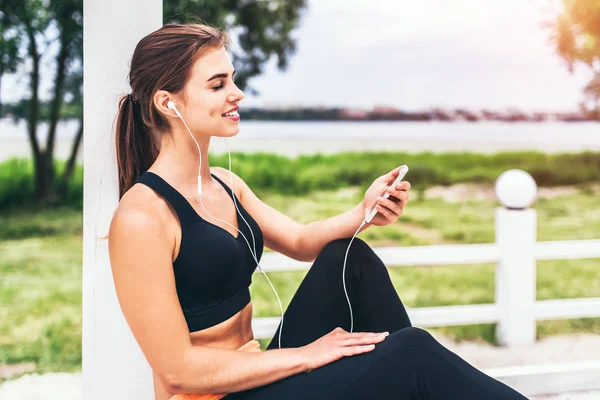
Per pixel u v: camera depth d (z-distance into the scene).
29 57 11.69
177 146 1.84
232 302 1.85
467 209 12.10
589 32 8.91
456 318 4.01
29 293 8.00
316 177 13.39
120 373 2.23
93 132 2.17
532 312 4.13
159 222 1.70
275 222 2.21
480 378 1.63
